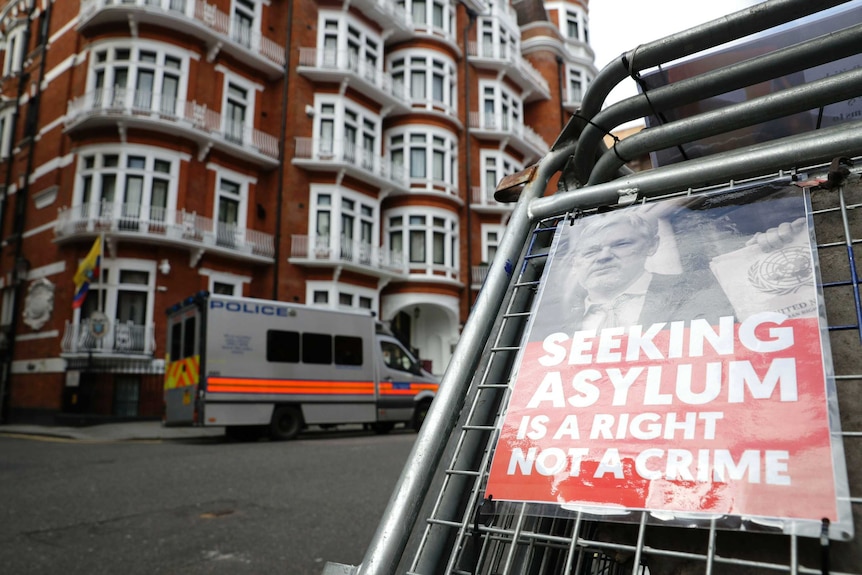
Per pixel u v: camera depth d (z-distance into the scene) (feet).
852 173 2.82
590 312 3.04
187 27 56.95
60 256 56.49
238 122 62.03
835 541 2.18
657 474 2.39
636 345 2.80
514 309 3.54
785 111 3.24
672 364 2.65
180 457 28.91
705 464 2.32
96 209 53.62
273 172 64.34
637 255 3.11
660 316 2.83
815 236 2.80
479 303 3.52
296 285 62.80
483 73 84.07
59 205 57.98
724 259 2.86
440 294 73.31
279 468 25.41
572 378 2.85
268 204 64.08
